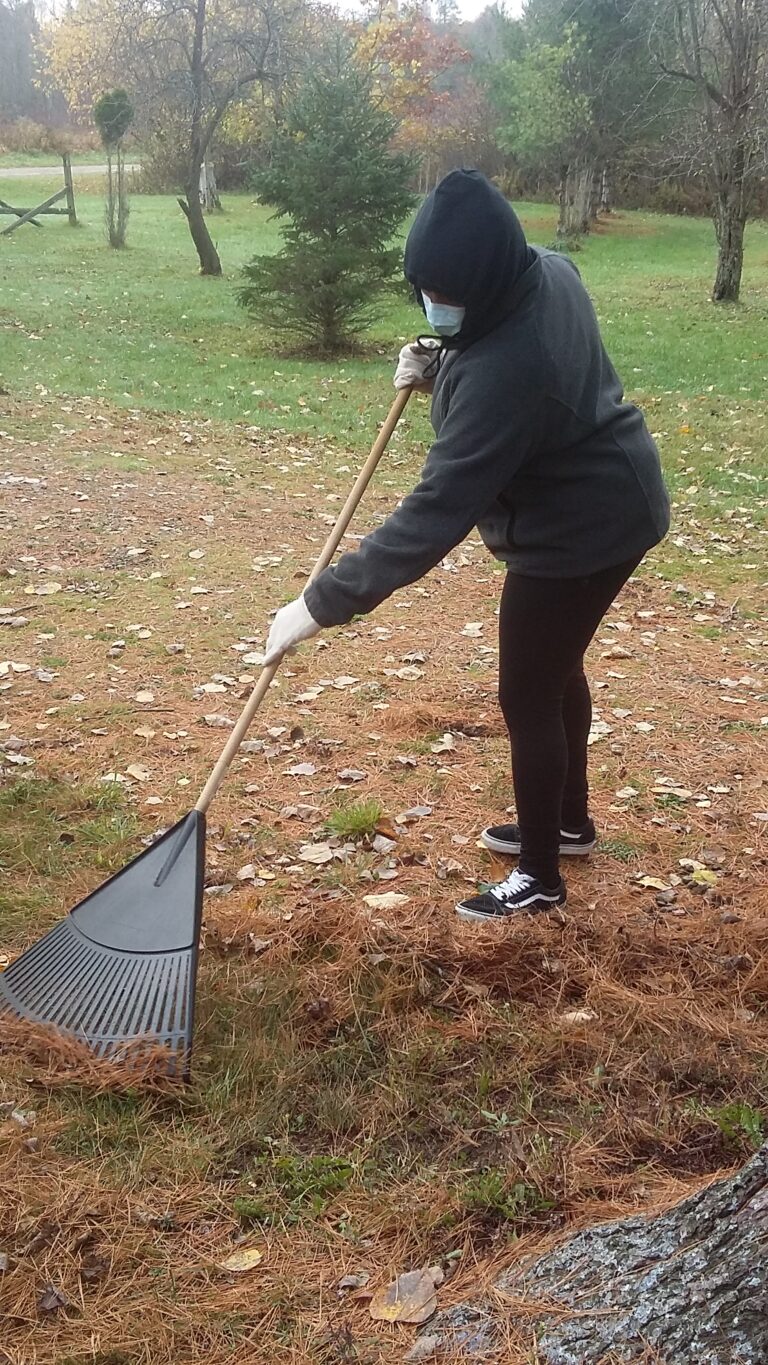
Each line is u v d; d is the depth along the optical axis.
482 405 2.53
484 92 39.03
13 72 57.19
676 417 12.55
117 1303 2.07
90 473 8.99
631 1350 1.75
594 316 2.75
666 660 5.72
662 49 23.52
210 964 3.04
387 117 15.52
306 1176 2.38
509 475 2.61
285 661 5.44
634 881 3.57
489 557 7.44
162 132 29.16
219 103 22.78
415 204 15.64
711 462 10.69
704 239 34.16
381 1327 2.02
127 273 22.62
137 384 13.09
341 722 4.75
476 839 3.81
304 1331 2.02
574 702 3.37
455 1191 2.33
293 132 15.59
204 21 22.62
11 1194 2.29
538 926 3.19
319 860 3.63
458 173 2.48
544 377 2.53
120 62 25.19
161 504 8.22
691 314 20.42
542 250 2.72
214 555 7.09
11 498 8.12
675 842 3.84
